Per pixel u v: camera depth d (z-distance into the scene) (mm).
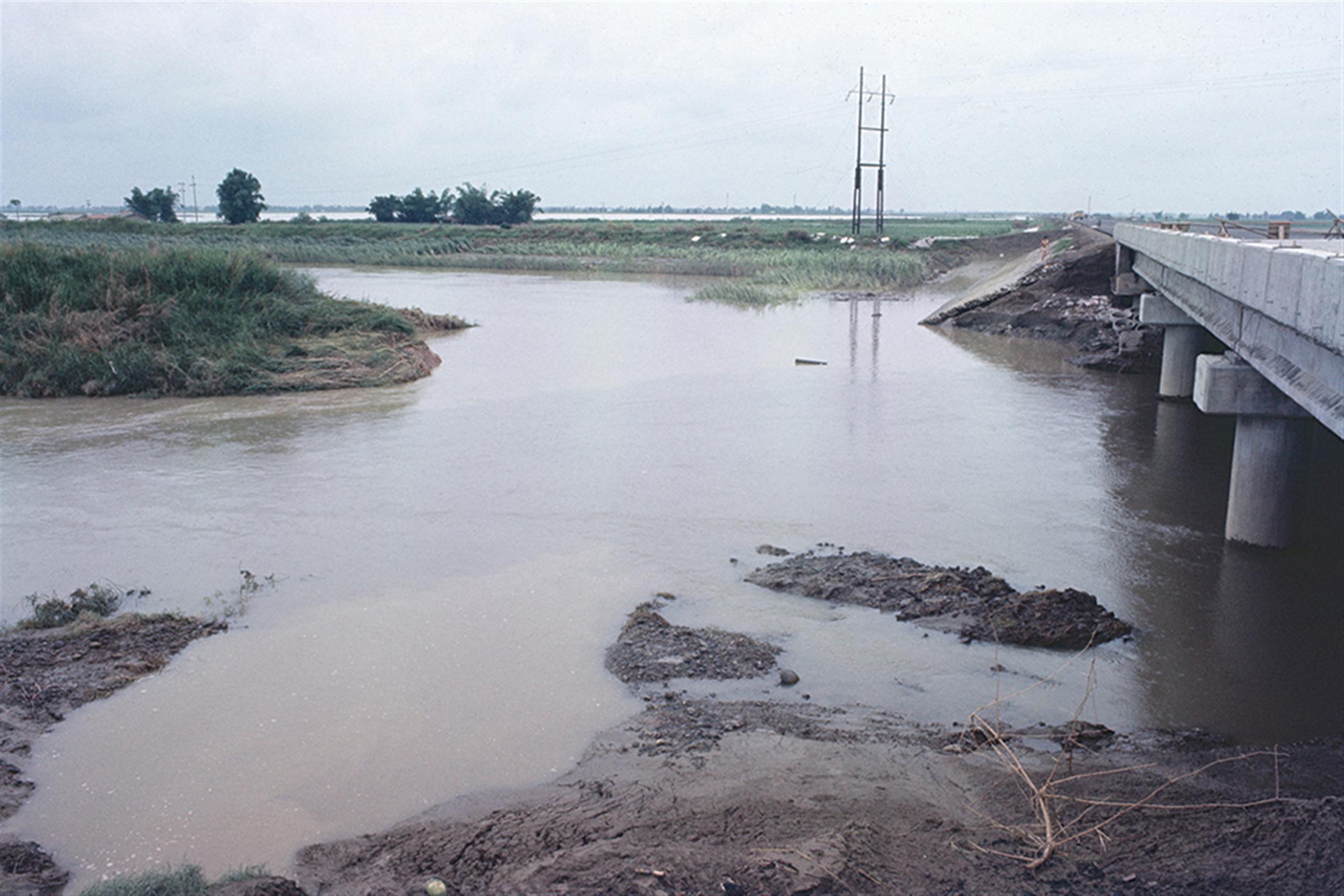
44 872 5844
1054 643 9078
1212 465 15523
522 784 6789
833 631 9359
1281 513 11500
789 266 55219
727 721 7625
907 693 8180
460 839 6023
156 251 26812
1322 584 10547
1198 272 12852
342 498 13547
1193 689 8258
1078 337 29656
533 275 58469
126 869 5898
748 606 9898
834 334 31969
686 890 5129
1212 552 11555
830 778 6746
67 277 24797
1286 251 8266
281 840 6164
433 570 10844
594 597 10102
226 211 103812
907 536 12023
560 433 17578
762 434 17484
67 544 11758
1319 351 8062
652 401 20516
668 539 11852
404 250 71000
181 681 8297
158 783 6809
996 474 14867
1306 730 7562
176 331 23125
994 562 11156
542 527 12281
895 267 53375
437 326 32344
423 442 16891
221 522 12539
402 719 7660
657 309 39938
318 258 68375
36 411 19766
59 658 8688
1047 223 93625
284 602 9961
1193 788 6520
